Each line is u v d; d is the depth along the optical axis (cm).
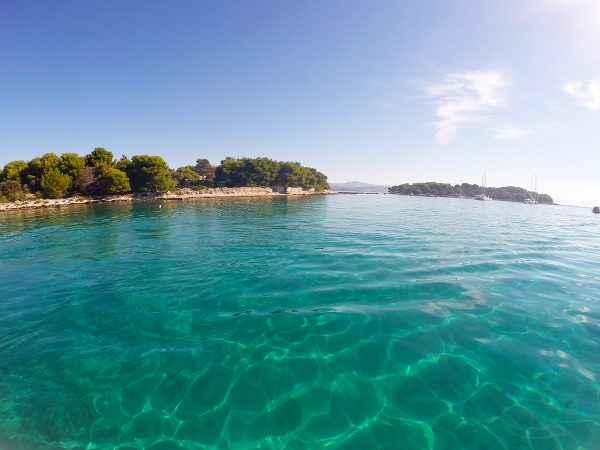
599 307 718
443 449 366
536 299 762
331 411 423
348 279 914
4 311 731
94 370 507
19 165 5578
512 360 519
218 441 382
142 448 375
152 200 5691
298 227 2069
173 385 473
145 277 968
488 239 1631
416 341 574
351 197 8250
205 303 752
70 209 3781
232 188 8106
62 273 1028
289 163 9725
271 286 862
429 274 961
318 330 614
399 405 431
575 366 504
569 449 366
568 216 3481
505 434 385
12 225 2300
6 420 414
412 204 5222
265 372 498
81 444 381
